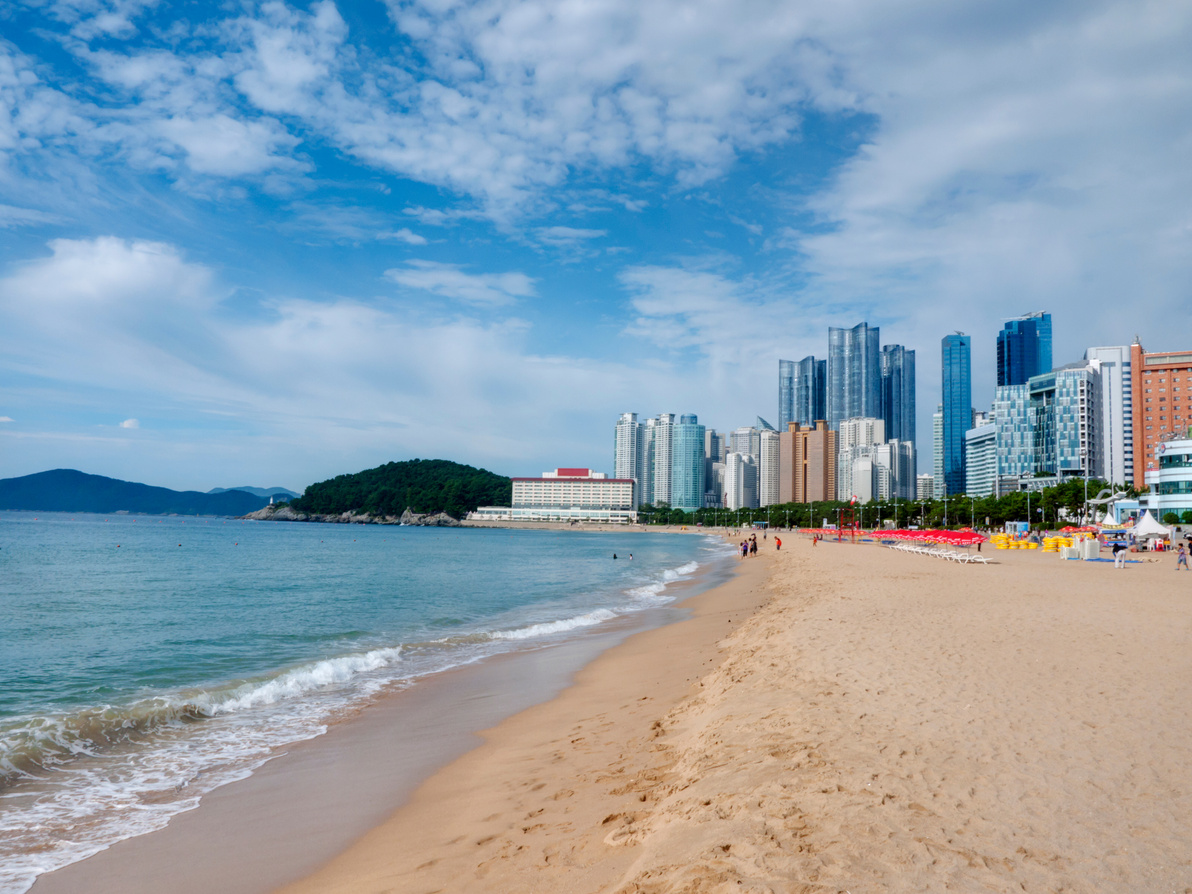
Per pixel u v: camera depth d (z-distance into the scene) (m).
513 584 45.81
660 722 11.03
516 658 18.80
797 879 4.93
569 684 15.51
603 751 9.88
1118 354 189.38
